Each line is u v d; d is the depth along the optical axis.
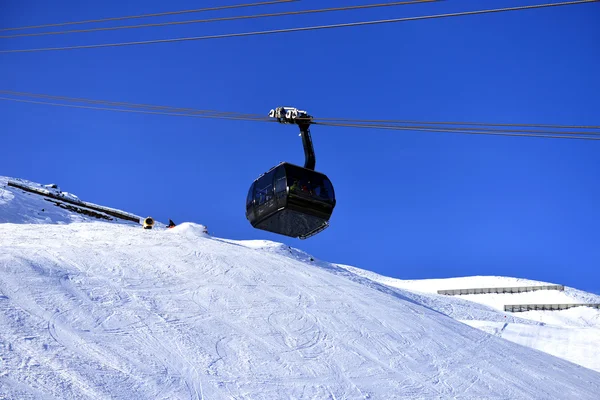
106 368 13.81
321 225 22.91
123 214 53.88
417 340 21.42
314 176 21.78
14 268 18.89
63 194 53.75
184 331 17.27
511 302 62.88
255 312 20.30
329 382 15.97
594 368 27.64
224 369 15.43
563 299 62.28
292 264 28.42
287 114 20.38
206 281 22.55
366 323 21.88
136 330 16.61
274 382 15.29
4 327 14.55
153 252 25.05
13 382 11.99
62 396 11.98
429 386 17.23
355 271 78.94
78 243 24.89
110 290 19.30
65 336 15.06
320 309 22.14
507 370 20.72
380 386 16.42
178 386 13.88
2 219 41.12
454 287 74.50
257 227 23.36
